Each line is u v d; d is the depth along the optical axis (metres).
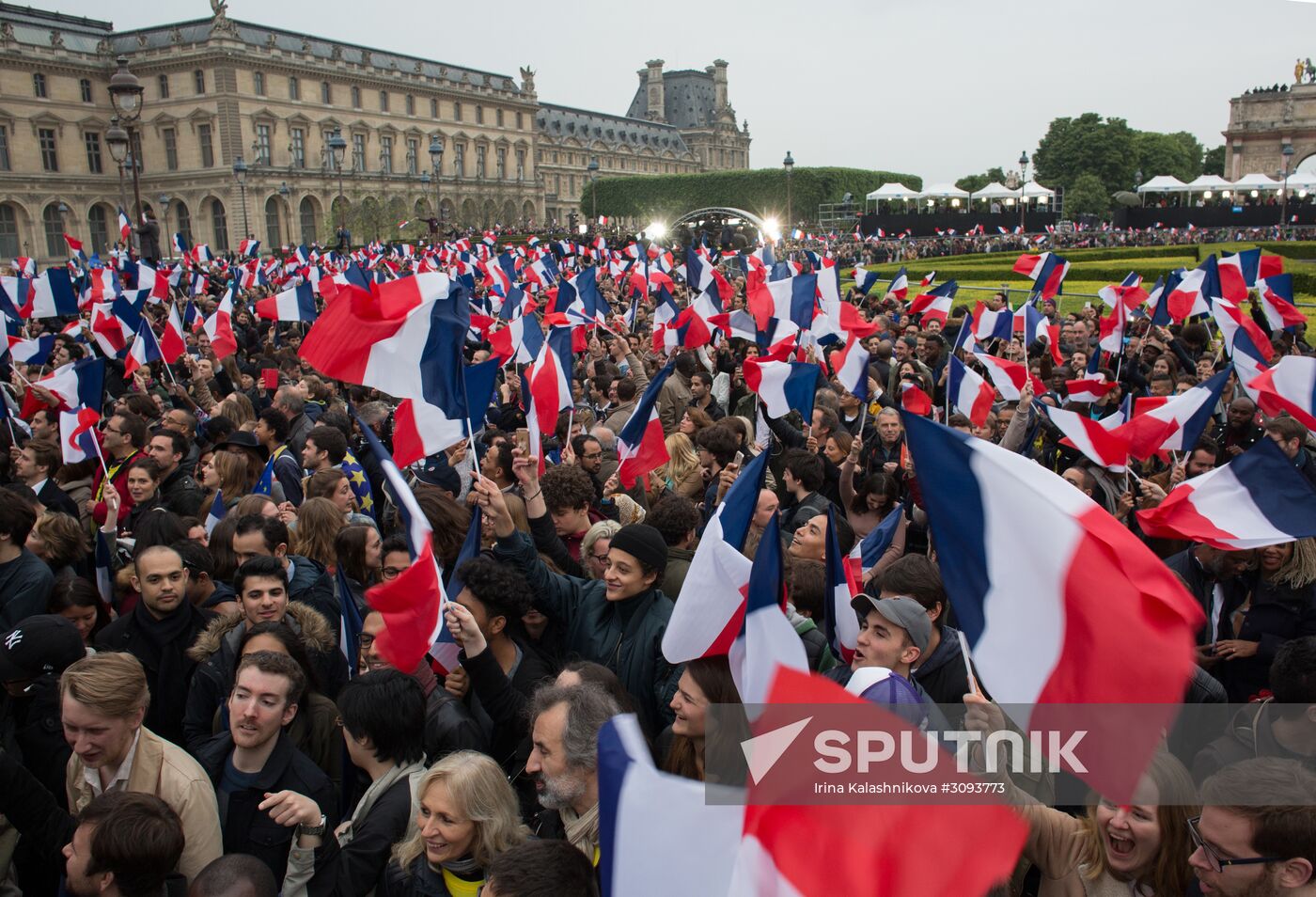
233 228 107.38
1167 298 16.06
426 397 6.13
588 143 166.00
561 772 3.99
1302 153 101.25
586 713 4.03
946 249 73.31
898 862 2.37
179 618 5.99
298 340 20.44
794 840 2.46
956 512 3.25
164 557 5.88
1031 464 3.20
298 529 7.25
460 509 7.20
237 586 5.68
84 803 4.59
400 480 4.86
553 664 5.80
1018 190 96.44
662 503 6.76
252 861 3.67
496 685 4.87
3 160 99.31
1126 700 2.92
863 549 7.11
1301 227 76.75
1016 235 75.31
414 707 4.54
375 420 10.88
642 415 8.48
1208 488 5.13
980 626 3.16
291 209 111.69
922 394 9.20
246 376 15.33
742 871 2.47
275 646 5.21
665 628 5.38
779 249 63.78
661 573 5.48
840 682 4.93
